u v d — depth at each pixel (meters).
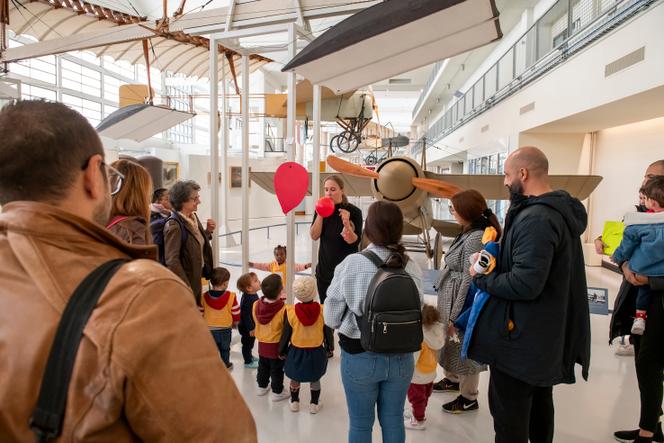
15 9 4.84
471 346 1.51
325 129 16.36
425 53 2.23
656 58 3.55
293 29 2.94
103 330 0.44
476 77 13.91
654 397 1.84
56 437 0.43
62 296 0.46
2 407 0.43
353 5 2.82
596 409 2.28
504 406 1.46
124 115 4.43
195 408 0.48
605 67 4.35
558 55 5.51
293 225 2.96
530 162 1.46
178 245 2.24
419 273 1.55
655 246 1.75
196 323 0.52
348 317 1.48
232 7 3.13
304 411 2.24
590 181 5.34
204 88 15.23
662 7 3.48
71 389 0.43
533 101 6.35
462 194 2.04
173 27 3.45
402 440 1.52
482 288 1.45
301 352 2.13
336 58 2.23
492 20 1.93
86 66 9.33
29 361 0.43
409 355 1.52
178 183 2.35
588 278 5.69
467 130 11.00
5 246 0.49
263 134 14.71
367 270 1.44
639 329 1.89
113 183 0.92
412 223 4.61
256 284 2.70
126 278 0.49
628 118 5.35
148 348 0.45
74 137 0.53
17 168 0.50
